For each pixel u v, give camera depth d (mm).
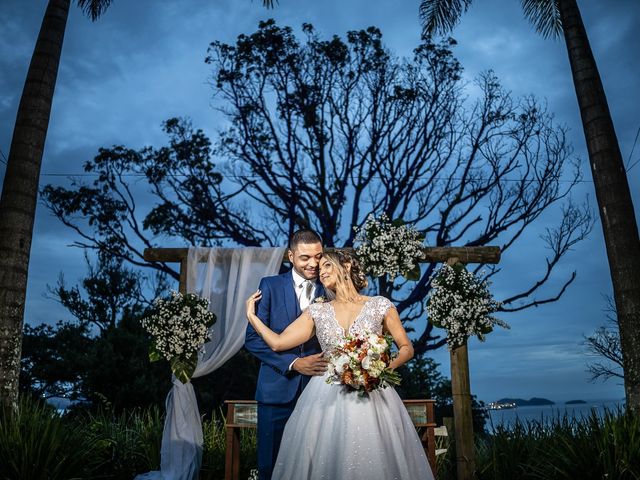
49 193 18328
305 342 4051
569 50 6484
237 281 6383
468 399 5883
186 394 5895
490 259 6246
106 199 18625
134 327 13508
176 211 19000
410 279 6066
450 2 8727
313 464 3328
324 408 3443
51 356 15820
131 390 11617
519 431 5949
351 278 3771
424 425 5211
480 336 5930
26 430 4848
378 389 3484
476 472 5879
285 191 19203
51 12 6398
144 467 6141
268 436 4027
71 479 4766
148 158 19125
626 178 5898
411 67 19062
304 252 4039
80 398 13000
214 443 6684
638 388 5270
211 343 6258
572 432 5328
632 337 5414
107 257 17859
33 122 5934
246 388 14531
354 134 18969
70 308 16953
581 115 6242
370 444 3205
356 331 3502
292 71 19359
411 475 3334
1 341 5305
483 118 18328
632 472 4418
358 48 18984
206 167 19312
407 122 18688
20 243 5582
